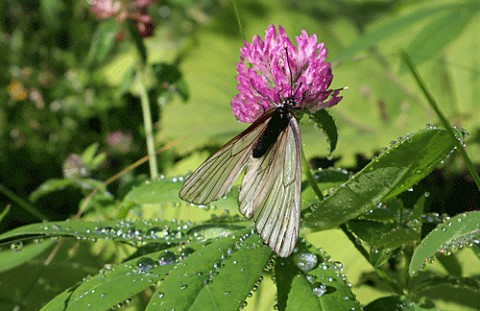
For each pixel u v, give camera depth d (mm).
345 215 363
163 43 783
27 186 610
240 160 362
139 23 500
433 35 428
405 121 563
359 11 654
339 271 351
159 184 409
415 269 341
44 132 668
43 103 683
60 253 457
